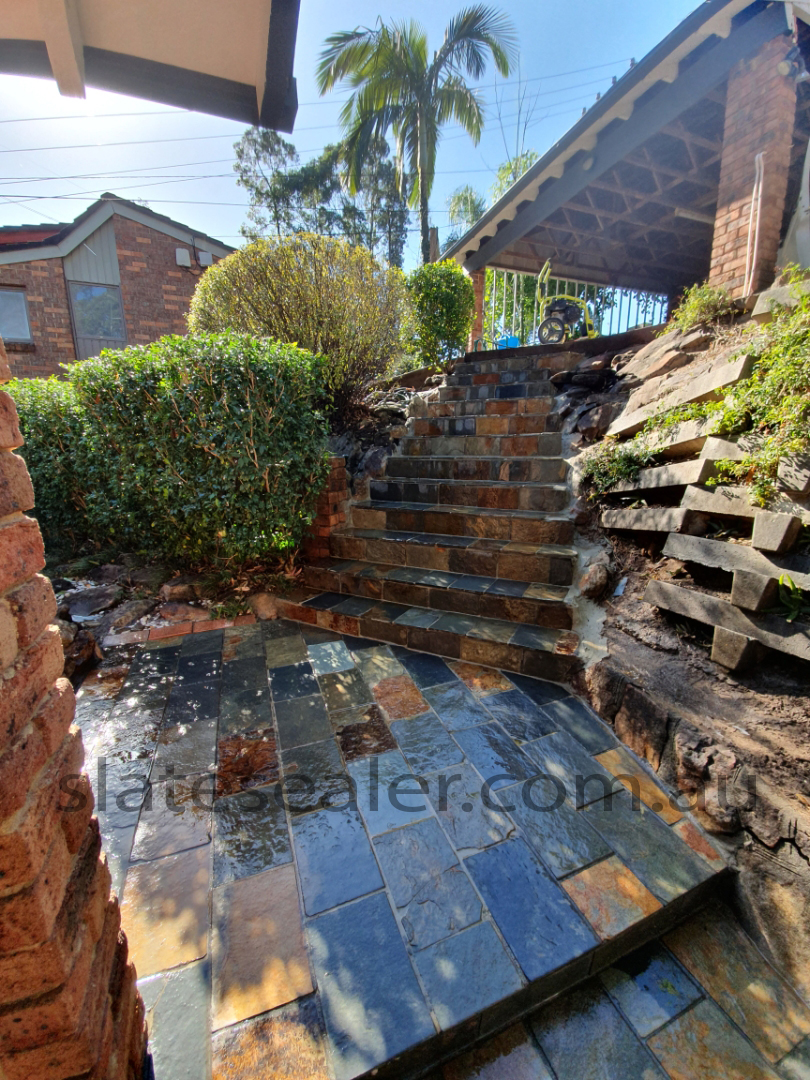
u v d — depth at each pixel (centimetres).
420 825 153
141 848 146
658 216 650
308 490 336
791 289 260
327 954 117
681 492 237
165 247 822
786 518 156
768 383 187
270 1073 97
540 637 243
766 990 120
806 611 148
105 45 152
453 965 115
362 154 980
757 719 150
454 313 612
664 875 136
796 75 326
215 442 302
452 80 950
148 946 119
